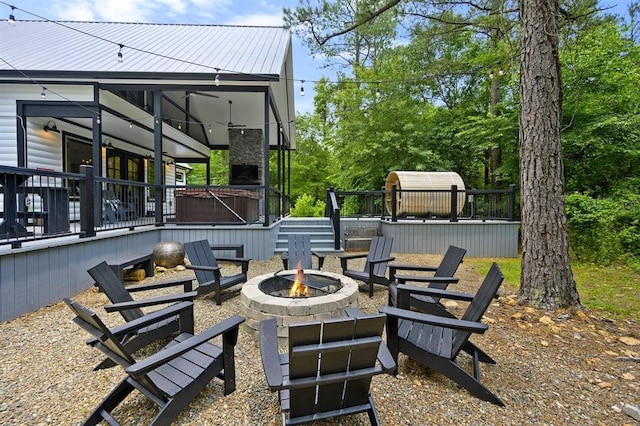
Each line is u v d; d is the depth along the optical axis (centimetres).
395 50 1634
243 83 750
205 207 763
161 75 705
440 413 217
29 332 337
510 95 1219
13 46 808
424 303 380
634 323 379
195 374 216
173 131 1053
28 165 730
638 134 899
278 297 344
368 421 212
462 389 246
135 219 747
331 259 765
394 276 443
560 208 406
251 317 339
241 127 1244
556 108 411
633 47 902
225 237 732
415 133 1402
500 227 841
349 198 1138
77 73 691
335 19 634
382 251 546
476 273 641
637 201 849
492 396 229
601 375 268
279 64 796
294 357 166
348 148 1562
